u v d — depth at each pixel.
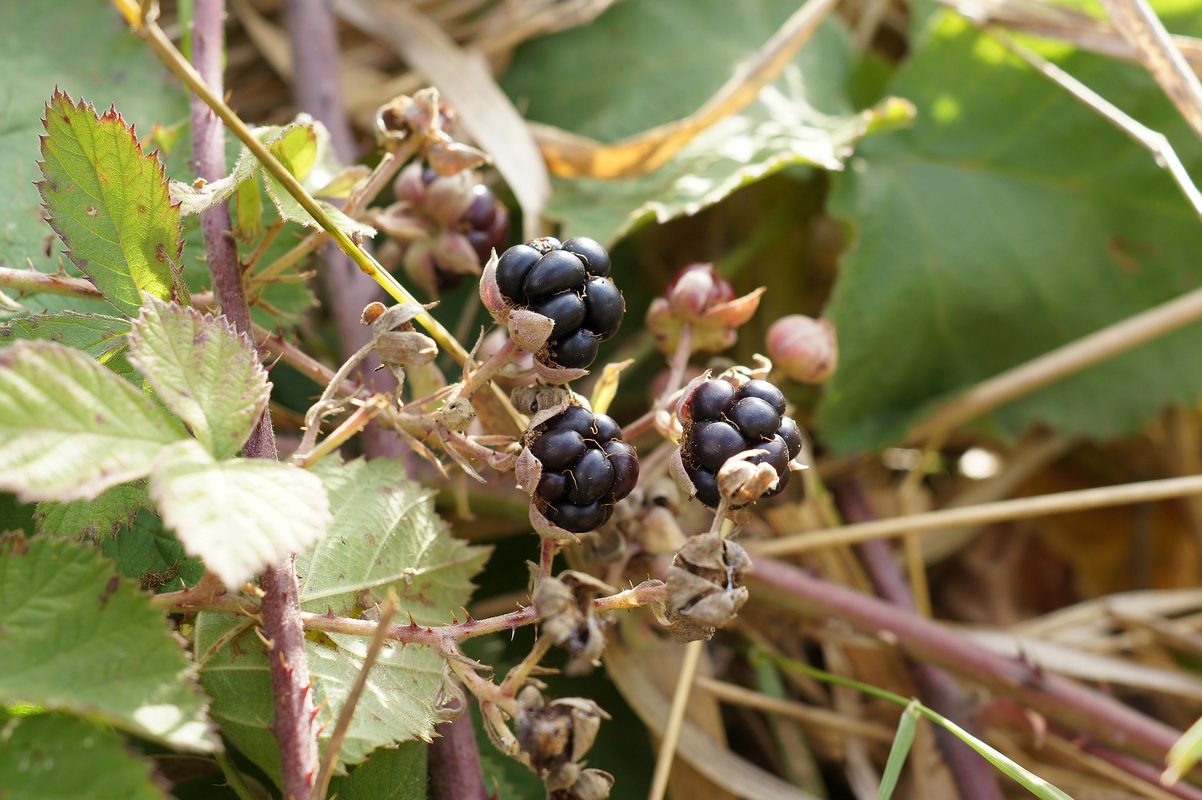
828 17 0.43
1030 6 0.38
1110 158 0.40
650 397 0.37
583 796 0.27
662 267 0.45
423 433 0.30
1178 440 0.45
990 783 0.35
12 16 0.34
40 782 0.25
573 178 0.36
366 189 0.31
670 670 0.35
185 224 0.32
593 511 0.28
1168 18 0.40
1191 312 0.38
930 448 0.41
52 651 0.26
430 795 0.30
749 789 0.34
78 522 0.28
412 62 0.38
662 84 0.41
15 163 0.33
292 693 0.27
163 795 0.26
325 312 0.37
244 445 0.28
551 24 0.41
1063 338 0.40
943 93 0.40
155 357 0.27
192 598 0.27
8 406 0.26
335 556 0.29
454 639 0.28
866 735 0.36
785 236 0.44
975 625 0.42
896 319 0.38
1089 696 0.34
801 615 0.35
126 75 0.34
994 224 0.40
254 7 0.42
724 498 0.27
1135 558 0.46
